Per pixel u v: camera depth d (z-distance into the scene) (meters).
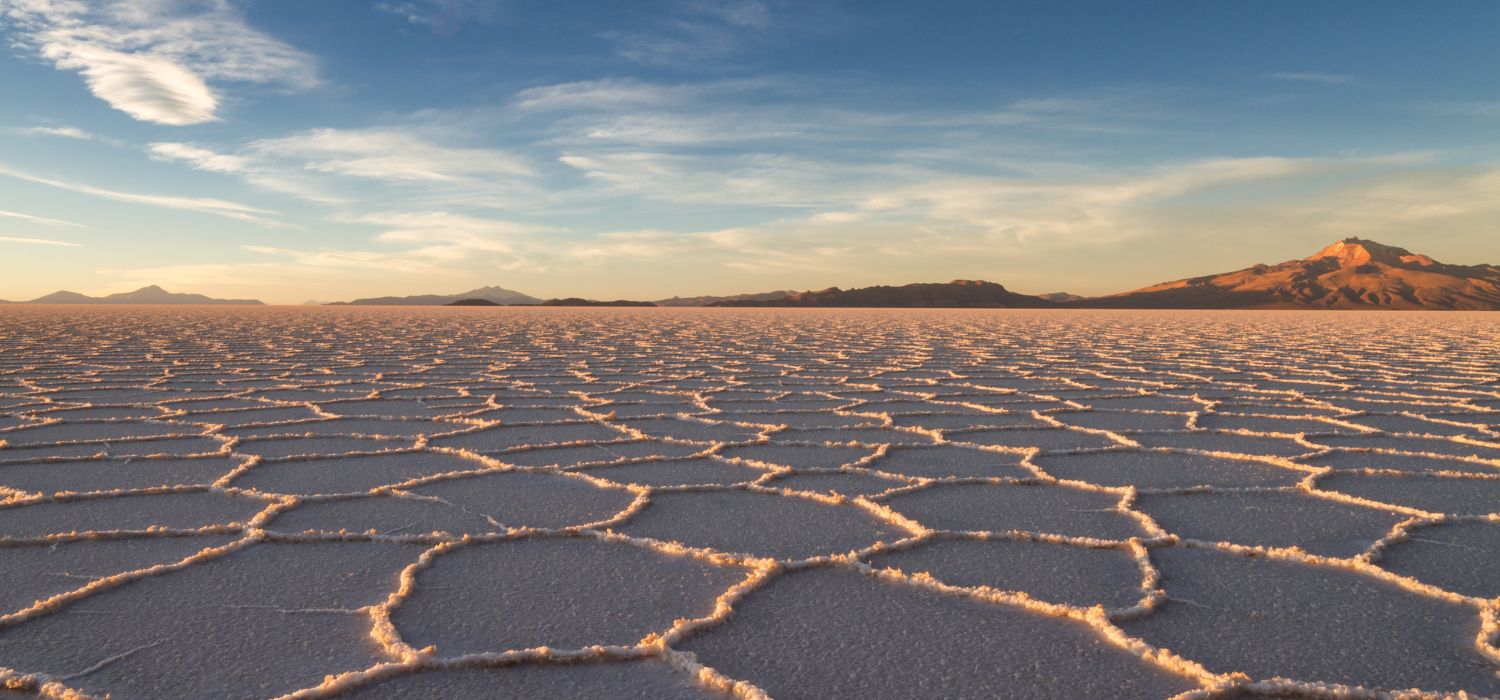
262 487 4.16
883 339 17.81
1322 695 2.04
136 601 2.63
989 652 2.29
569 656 2.23
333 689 2.04
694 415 6.72
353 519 3.58
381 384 8.78
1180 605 2.63
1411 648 2.32
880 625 2.47
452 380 9.23
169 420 6.26
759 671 2.18
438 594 2.72
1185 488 4.14
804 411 6.97
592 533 3.36
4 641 2.33
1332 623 2.49
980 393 8.28
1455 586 2.81
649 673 2.16
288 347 14.15
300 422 6.17
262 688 2.08
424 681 2.11
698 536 3.38
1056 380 9.55
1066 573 2.93
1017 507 3.84
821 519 3.64
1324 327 26.42
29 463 4.68
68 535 3.27
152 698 2.02
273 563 3.00
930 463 4.86
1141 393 8.20
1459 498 4.02
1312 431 5.98
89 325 21.92
